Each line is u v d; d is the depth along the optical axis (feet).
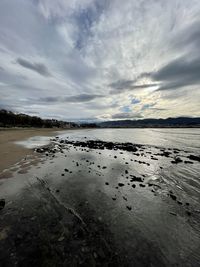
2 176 31.78
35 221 17.92
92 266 12.61
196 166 44.98
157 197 25.18
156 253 14.12
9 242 14.67
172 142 114.01
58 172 35.42
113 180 32.07
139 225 17.97
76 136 169.37
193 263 13.23
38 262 12.69
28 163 42.01
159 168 42.45
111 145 88.53
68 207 21.12
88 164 43.93
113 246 14.73
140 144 102.73
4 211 19.75
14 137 114.11
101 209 21.01
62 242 14.93
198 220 19.38
